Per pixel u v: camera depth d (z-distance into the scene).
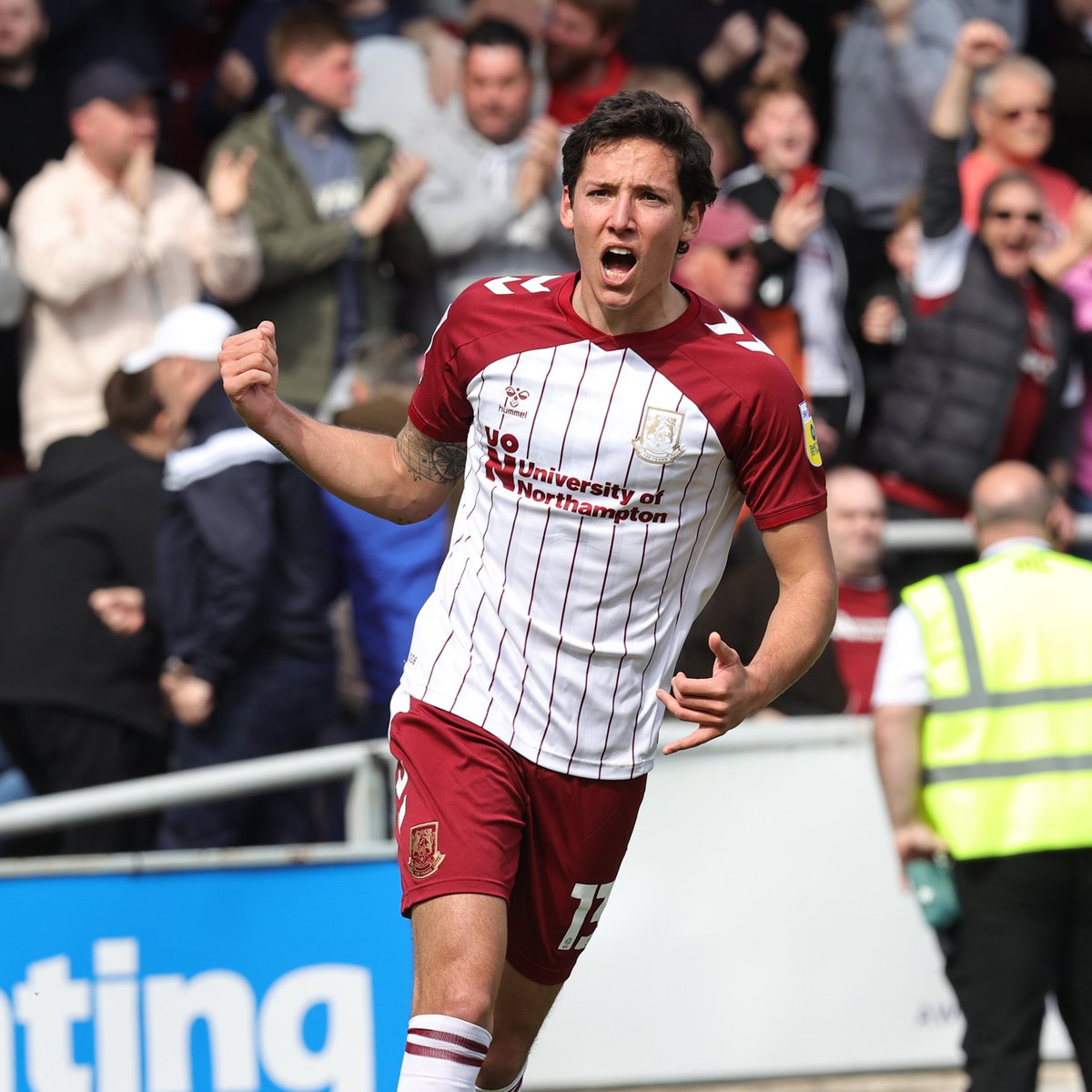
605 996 19.33
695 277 24.41
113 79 22.56
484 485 10.95
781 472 10.67
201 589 18.39
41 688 18.77
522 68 24.06
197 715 18.50
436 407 11.10
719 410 10.49
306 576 18.84
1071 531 23.06
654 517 10.69
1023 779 16.55
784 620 10.65
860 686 20.78
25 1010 15.70
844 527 20.77
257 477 18.42
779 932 19.62
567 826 11.23
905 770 16.88
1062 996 16.78
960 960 16.70
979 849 16.50
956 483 23.50
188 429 18.84
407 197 23.25
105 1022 15.88
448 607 11.22
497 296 10.82
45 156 23.81
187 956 16.06
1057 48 29.73
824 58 30.36
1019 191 23.45
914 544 21.83
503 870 10.80
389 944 16.39
